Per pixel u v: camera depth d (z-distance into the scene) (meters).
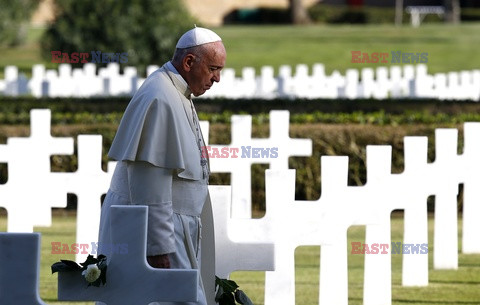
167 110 13.74
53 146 24.45
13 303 12.01
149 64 58.78
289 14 120.75
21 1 89.31
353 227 27.62
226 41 91.69
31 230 21.45
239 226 17.42
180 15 59.78
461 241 25.95
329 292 18.06
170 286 12.60
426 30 99.12
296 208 17.64
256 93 49.59
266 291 17.59
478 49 85.69
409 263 20.39
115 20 57.91
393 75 54.22
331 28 104.00
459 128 31.03
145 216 12.51
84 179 20.97
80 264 12.84
